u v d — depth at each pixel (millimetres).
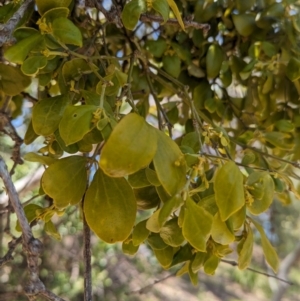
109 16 359
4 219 748
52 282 1282
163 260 315
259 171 302
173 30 476
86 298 282
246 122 511
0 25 281
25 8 289
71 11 389
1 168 260
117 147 214
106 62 393
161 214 236
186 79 496
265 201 291
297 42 474
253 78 500
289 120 489
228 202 247
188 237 242
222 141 309
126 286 1640
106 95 310
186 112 511
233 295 1962
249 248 292
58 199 263
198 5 466
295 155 473
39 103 302
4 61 415
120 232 256
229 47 499
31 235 258
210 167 375
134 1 297
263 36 475
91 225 257
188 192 251
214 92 486
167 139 241
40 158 282
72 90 307
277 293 1139
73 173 269
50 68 327
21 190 681
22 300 888
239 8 469
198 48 494
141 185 276
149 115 623
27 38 291
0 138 822
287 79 488
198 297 1884
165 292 1826
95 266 1503
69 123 245
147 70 433
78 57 315
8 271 901
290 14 469
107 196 259
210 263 307
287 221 1606
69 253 1311
